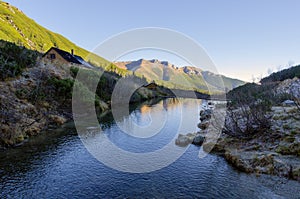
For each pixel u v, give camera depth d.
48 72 28.42
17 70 23.66
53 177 9.78
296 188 8.77
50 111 22.20
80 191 8.60
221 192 8.64
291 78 36.41
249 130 14.69
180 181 9.58
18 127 15.93
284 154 11.50
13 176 9.82
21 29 105.25
